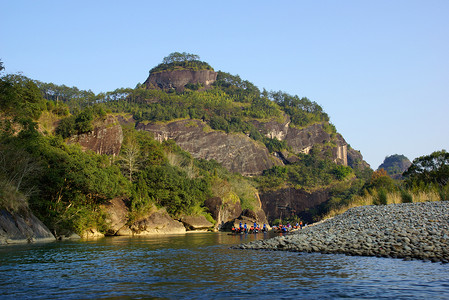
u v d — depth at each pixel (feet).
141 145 307.99
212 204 282.15
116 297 36.63
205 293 38.14
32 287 41.50
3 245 93.91
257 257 67.67
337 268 52.03
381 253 62.39
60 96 645.10
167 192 220.02
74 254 75.61
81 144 269.23
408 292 37.19
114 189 166.20
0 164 119.85
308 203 586.86
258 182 615.57
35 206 130.62
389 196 144.05
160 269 54.39
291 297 36.06
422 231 73.26
